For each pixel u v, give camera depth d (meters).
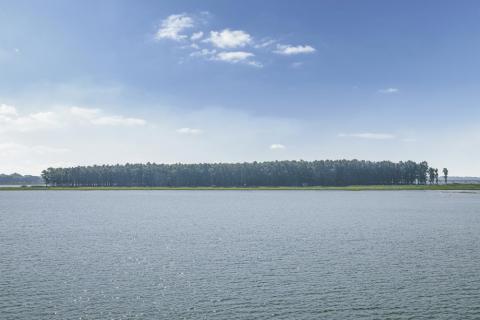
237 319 32.84
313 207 152.25
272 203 176.75
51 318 33.00
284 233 79.94
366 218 110.06
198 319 32.88
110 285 41.94
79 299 37.53
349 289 40.38
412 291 39.75
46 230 87.06
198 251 60.19
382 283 42.41
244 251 60.09
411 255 56.66
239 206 159.88
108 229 88.38
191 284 42.25
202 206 161.38
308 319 32.84
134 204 175.88
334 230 84.62
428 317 33.22
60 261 53.38
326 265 50.53
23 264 51.56
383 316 33.44
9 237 75.94
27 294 38.97
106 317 33.25
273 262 52.38
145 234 79.50
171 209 146.62
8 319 32.75
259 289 40.44
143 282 43.00
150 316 33.44
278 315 33.66
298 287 41.06
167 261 53.19
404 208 145.00
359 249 61.50
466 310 34.69
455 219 106.56
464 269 48.28
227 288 40.81
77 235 78.44
